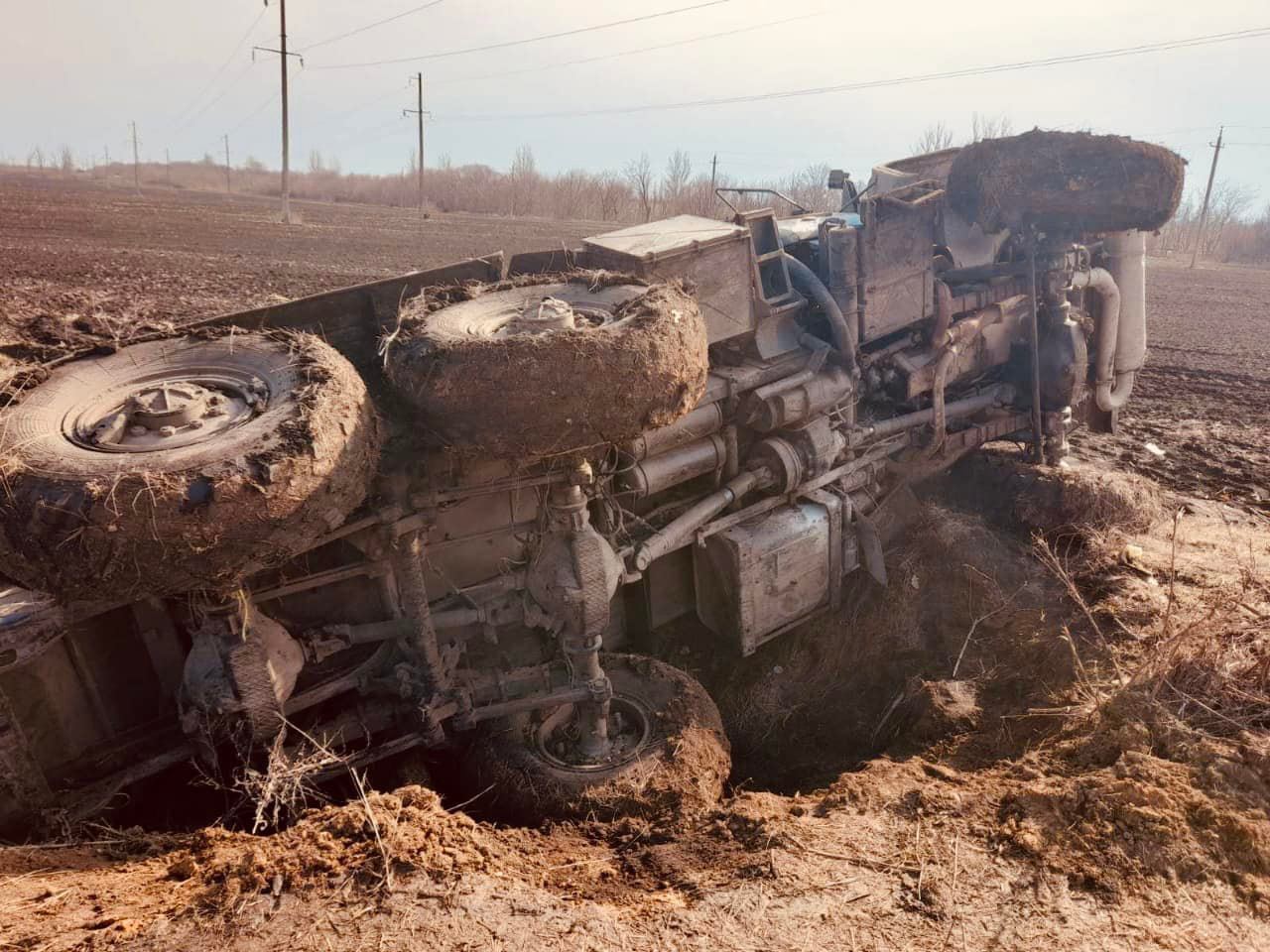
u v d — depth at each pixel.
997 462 7.71
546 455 3.85
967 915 3.16
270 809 4.17
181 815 4.33
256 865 3.20
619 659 5.41
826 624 6.44
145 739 4.13
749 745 5.84
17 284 18.05
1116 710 4.43
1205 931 3.09
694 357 4.04
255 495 3.10
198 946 2.86
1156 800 3.64
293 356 3.78
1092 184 6.76
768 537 5.88
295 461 3.20
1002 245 8.10
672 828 4.13
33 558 3.02
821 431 6.08
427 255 26.11
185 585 3.23
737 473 5.96
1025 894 3.26
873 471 6.79
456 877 3.22
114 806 4.10
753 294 5.92
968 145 7.14
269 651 3.84
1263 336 18.48
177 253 25.02
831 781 5.29
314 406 3.40
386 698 4.59
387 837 3.34
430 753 4.89
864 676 6.12
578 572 4.34
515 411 3.62
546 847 3.90
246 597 3.77
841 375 6.13
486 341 3.66
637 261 5.28
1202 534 7.06
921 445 7.13
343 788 4.54
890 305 6.61
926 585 6.60
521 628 5.43
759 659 6.27
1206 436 10.80
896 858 3.48
